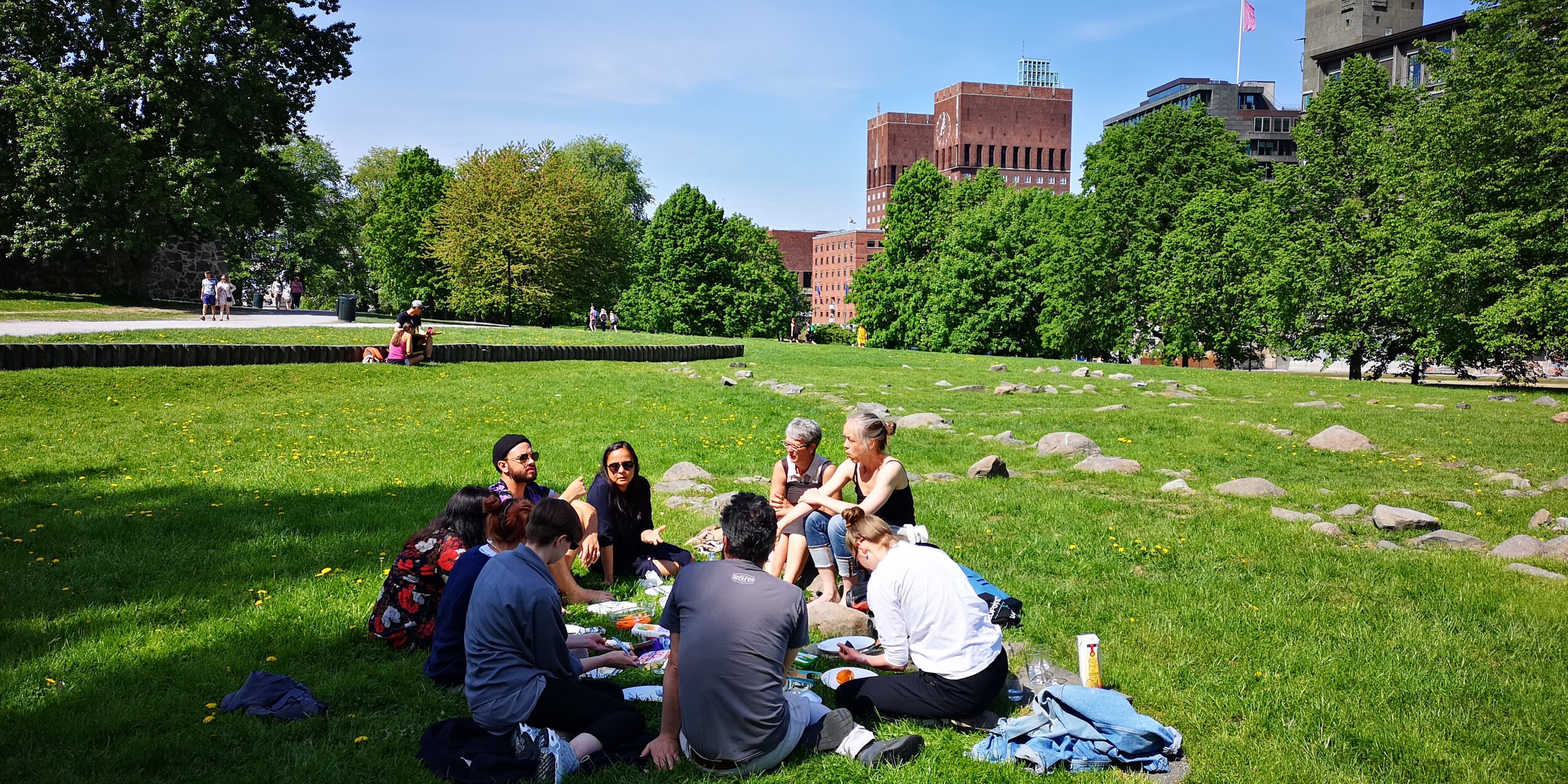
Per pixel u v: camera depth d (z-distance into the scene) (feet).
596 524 25.38
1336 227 134.31
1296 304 135.64
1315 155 134.51
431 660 18.71
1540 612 23.48
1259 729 17.24
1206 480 41.83
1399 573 26.84
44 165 117.19
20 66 117.80
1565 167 95.86
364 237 250.16
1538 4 97.40
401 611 20.27
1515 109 96.89
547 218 196.44
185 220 123.95
